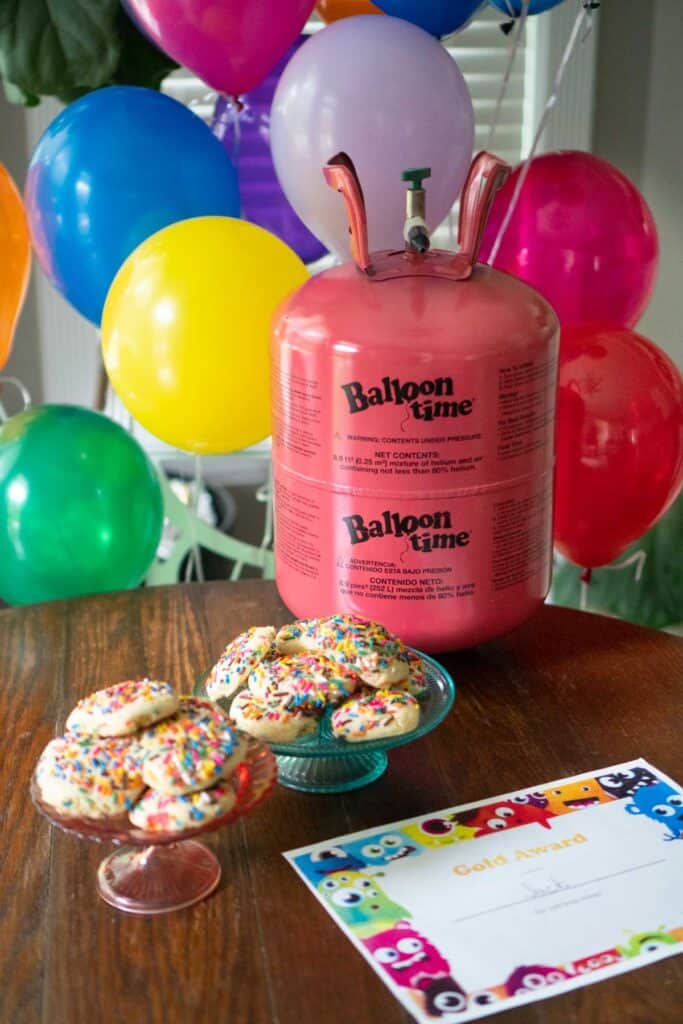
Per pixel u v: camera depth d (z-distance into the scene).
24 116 1.65
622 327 1.15
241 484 1.85
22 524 1.19
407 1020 0.57
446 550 0.86
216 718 0.67
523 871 0.68
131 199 1.15
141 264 1.08
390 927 0.64
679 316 1.84
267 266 1.08
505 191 1.19
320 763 0.78
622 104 1.72
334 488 0.85
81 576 1.23
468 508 0.85
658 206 1.78
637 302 1.24
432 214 1.11
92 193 1.15
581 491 1.11
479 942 0.62
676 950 0.62
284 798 0.76
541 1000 0.58
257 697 0.75
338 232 1.11
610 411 1.07
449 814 0.74
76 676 0.91
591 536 1.15
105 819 0.63
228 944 0.63
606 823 0.73
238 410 1.11
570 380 1.08
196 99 1.57
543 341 0.84
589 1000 0.58
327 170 0.84
